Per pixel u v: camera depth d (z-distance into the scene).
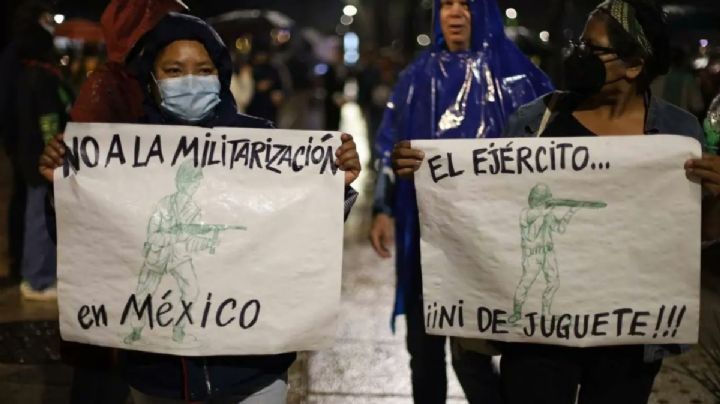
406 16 24.47
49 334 5.87
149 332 2.92
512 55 4.25
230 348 2.92
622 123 3.17
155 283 2.92
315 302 2.96
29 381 5.05
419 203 3.14
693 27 11.35
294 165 2.99
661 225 2.99
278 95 12.45
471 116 4.14
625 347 3.11
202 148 2.98
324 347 2.98
